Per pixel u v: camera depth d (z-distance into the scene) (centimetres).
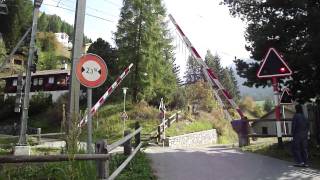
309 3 1345
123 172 984
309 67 1376
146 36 5038
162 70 5216
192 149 1627
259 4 1474
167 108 5159
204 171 1053
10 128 5922
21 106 2117
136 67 5044
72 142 790
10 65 8169
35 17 2086
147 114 4353
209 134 4241
